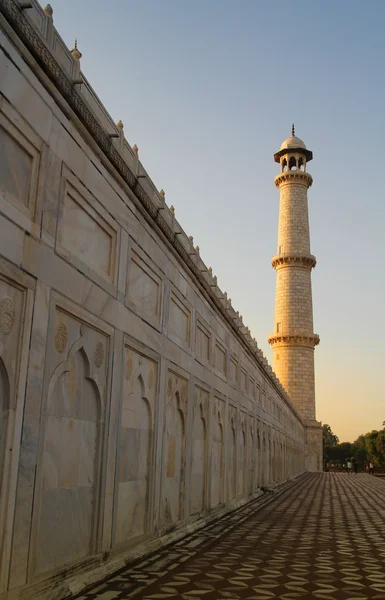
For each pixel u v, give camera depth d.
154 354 11.71
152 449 11.48
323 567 10.53
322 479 48.31
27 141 6.98
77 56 8.74
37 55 7.10
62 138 7.88
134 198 10.67
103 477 8.92
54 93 7.59
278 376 64.00
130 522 10.28
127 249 10.29
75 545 8.10
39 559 7.07
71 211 8.17
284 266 64.19
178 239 13.56
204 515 16.20
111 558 9.27
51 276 7.40
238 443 22.16
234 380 21.81
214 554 11.48
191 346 15.06
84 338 8.43
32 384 6.86
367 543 13.45
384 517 19.09
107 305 9.23
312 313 64.44
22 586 6.58
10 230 6.50
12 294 6.58
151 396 11.59
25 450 6.68
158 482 11.82
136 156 11.14
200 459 16.11
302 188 65.56
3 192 6.44
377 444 99.75
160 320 12.30
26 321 6.76
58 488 7.61
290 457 47.97
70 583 7.73
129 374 10.29
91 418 8.75
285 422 43.62
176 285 13.72
